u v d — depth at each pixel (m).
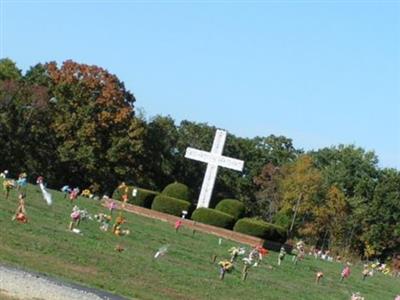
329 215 115.44
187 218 65.75
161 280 30.45
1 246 29.36
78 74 99.12
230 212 65.25
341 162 137.50
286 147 142.00
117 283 27.53
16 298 21.36
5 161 91.94
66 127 95.19
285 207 113.56
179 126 131.38
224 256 45.09
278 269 46.47
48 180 94.94
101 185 97.62
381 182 126.56
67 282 25.53
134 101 100.94
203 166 122.56
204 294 29.61
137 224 52.44
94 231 41.00
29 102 92.69
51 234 35.34
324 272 53.00
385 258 123.81
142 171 104.06
